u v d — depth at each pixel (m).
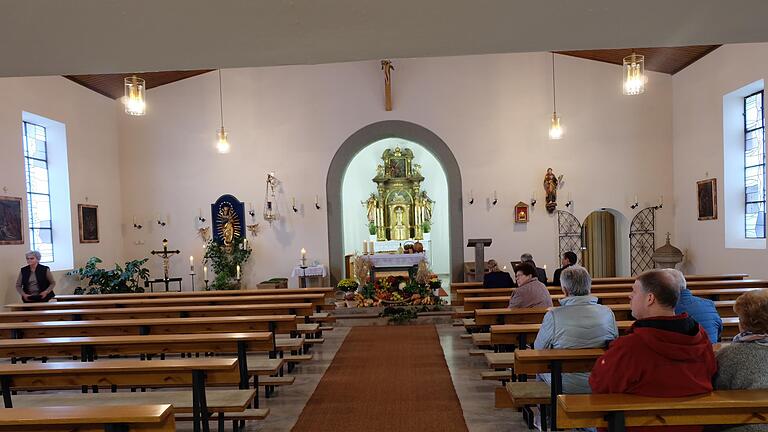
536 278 5.59
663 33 2.84
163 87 12.61
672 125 12.07
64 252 10.58
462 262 12.39
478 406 4.75
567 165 12.27
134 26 2.54
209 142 12.58
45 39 2.68
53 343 4.16
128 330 5.32
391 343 7.59
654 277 2.54
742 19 2.65
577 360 3.38
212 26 2.57
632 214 12.13
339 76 12.54
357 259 11.02
